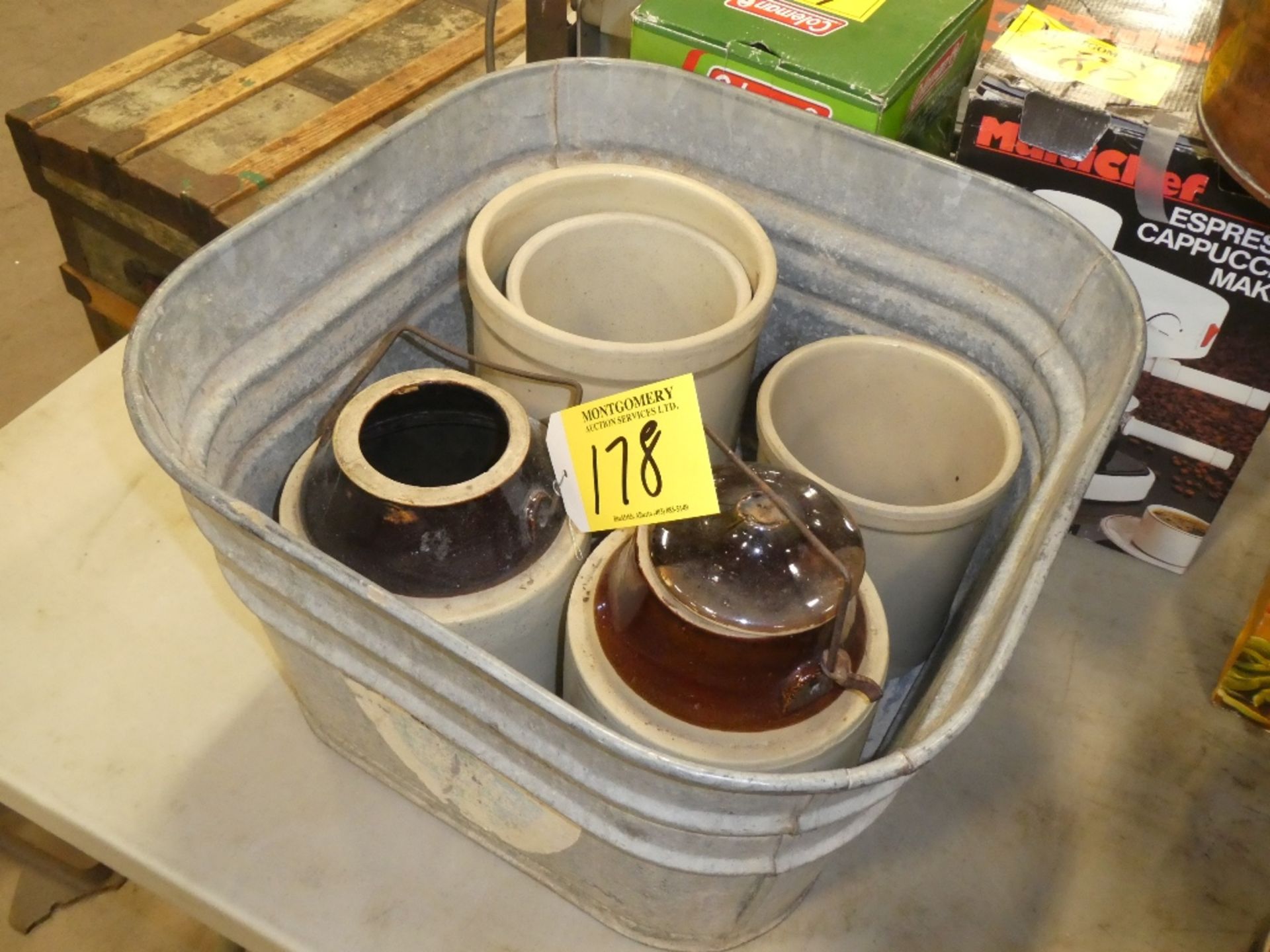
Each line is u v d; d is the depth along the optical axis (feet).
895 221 2.02
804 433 2.10
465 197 2.08
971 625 1.50
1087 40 2.11
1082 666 2.27
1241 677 2.15
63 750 1.94
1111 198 2.01
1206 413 2.20
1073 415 1.82
